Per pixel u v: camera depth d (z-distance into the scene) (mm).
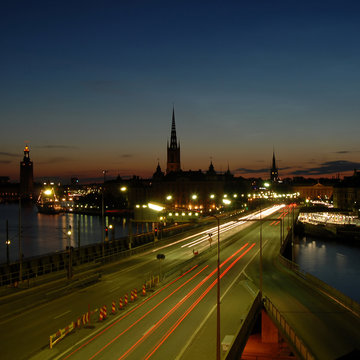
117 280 62312
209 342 36375
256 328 50969
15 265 62250
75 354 34156
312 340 36938
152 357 33406
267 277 63719
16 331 39625
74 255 75125
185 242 107062
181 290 55781
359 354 33938
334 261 118688
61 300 50812
